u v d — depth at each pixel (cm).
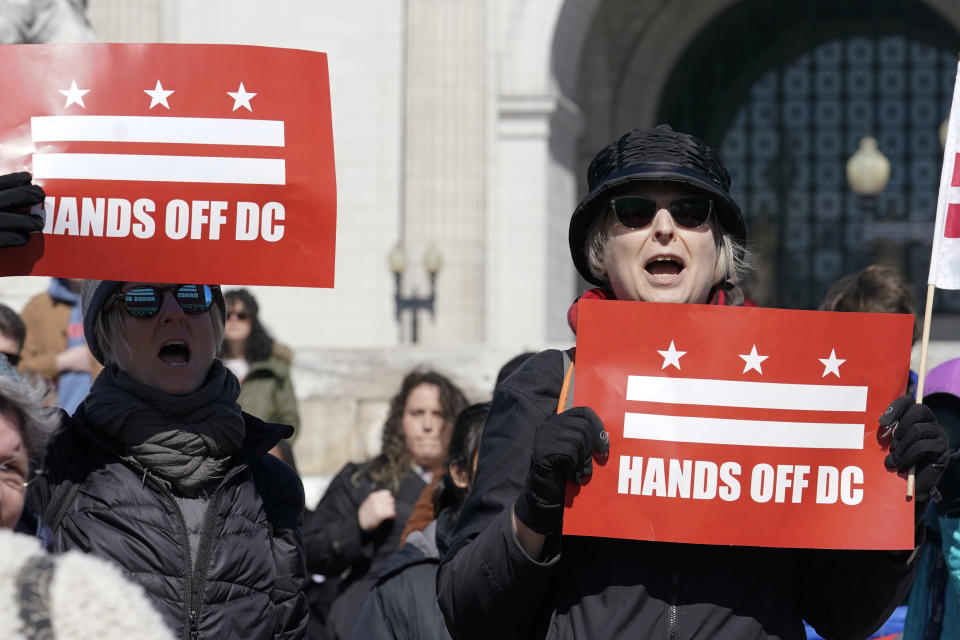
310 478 1482
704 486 348
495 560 339
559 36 2541
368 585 718
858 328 354
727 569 350
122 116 406
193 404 400
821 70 3762
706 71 3644
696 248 364
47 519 391
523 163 2492
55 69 407
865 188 2588
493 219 2497
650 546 350
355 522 715
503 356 1653
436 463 740
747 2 3634
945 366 456
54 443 398
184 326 404
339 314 2469
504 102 2489
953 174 405
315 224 409
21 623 233
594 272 382
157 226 404
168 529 391
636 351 351
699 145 372
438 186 2358
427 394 736
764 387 351
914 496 350
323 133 411
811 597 374
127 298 401
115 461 399
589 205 371
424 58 2369
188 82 407
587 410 340
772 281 3616
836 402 353
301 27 2497
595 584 349
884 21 3700
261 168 407
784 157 3753
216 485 404
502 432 361
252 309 966
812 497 351
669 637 345
